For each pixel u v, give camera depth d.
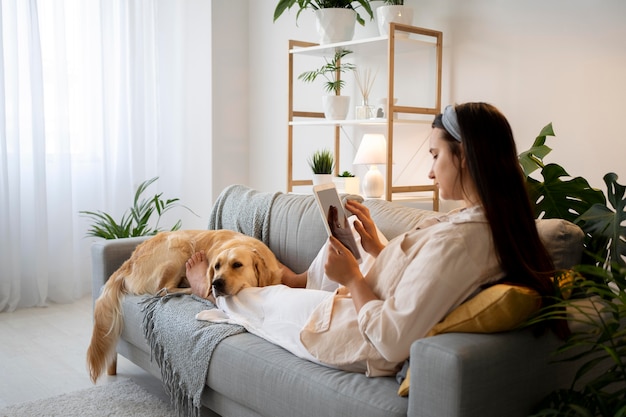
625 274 1.39
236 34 4.55
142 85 4.49
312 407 1.67
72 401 2.55
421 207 3.49
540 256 1.53
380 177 3.37
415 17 3.50
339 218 1.84
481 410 1.41
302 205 2.73
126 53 4.43
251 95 4.65
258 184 4.66
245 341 2.02
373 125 3.83
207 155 4.52
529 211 1.54
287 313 2.00
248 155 4.72
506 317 1.46
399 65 3.61
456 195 1.64
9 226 3.95
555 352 1.48
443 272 1.50
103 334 2.61
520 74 3.05
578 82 2.84
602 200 2.19
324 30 3.45
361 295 1.67
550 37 2.92
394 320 1.52
